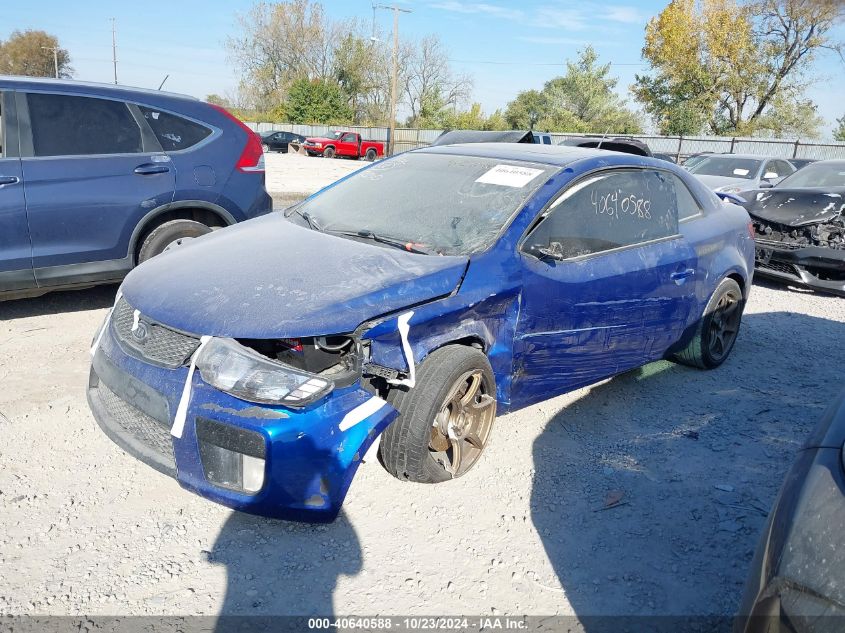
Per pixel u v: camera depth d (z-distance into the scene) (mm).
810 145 32062
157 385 2758
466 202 3758
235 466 2627
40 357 4566
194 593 2527
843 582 1638
